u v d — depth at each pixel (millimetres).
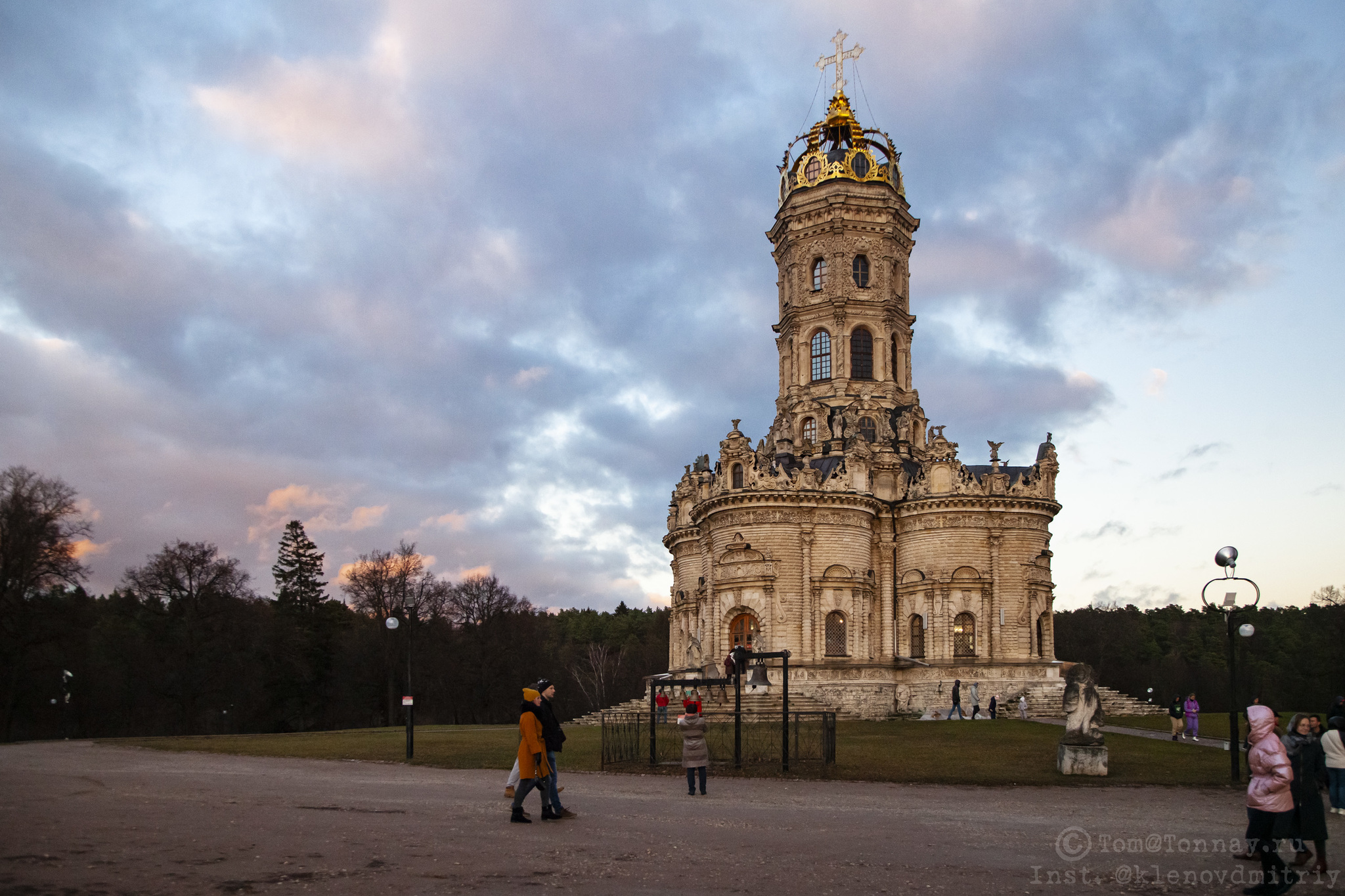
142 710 111375
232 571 117375
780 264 105688
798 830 25766
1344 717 31516
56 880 17984
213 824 24547
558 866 20578
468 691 135625
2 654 87250
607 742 52875
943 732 61312
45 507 90312
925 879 20141
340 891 18047
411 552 135625
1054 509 91062
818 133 105562
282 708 123000
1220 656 168500
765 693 78000
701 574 93312
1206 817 29703
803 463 90750
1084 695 39906
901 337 102625
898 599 91062
